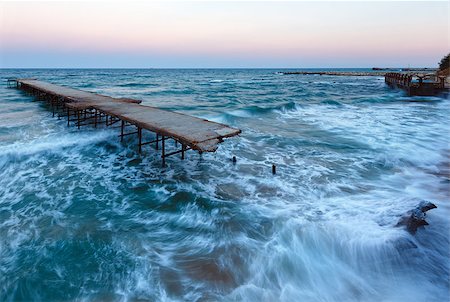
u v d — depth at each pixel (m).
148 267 4.91
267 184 8.22
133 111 12.45
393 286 4.46
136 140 13.22
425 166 9.38
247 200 7.24
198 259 5.09
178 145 12.55
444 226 5.75
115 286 4.50
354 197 7.23
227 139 13.15
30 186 8.33
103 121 16.78
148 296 4.28
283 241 5.53
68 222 6.40
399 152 10.83
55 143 12.07
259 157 10.72
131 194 7.83
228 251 5.30
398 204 6.30
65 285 4.54
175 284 4.51
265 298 4.24
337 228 5.72
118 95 32.31
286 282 4.57
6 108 21.98
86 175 9.19
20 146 11.50
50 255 5.26
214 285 4.48
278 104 23.98
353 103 25.66
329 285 4.52
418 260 4.91
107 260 5.12
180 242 5.64
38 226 6.23
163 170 9.61
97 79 66.50
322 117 18.66
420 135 13.40
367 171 9.07
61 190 8.09
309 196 7.39
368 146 11.77
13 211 6.89
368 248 5.14
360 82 61.50
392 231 5.45
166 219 6.52
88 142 12.61
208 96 32.44
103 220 6.49
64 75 87.50
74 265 5.00
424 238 5.39
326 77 91.56
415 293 4.32
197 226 6.18
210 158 10.70
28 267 4.95
